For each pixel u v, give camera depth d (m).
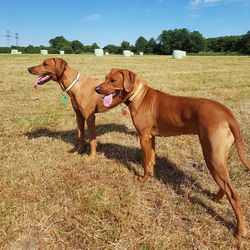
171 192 1.47
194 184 1.55
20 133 2.24
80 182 1.54
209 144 1.18
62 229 1.18
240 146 1.17
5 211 1.25
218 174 1.17
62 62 1.76
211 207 1.36
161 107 1.43
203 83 4.75
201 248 1.11
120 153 1.93
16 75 5.73
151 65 8.55
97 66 7.83
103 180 1.57
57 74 1.77
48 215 1.26
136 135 2.26
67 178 1.58
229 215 1.30
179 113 1.35
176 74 6.09
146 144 1.52
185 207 1.35
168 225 1.22
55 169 1.67
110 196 1.41
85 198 1.38
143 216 1.27
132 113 1.52
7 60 10.45
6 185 1.47
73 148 1.96
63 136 2.21
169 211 1.32
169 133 1.45
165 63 9.53
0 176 1.56
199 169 1.72
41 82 1.82
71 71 1.78
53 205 1.33
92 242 1.13
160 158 1.85
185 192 1.45
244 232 1.16
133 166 1.75
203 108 1.24
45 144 2.03
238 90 4.06
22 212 1.26
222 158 1.16
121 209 1.30
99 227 1.21
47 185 1.50
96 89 1.50
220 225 1.24
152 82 4.82
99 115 2.75
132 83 1.47
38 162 1.75
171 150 1.96
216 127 1.17
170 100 1.41
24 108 3.00
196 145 2.04
